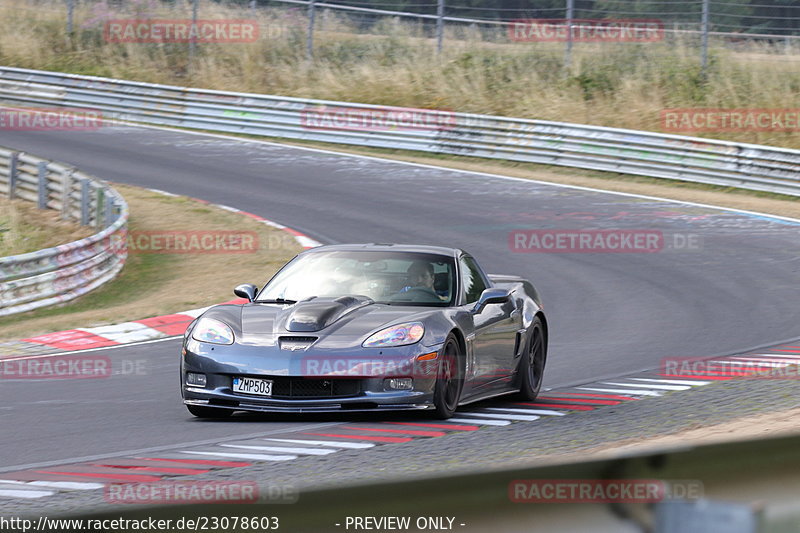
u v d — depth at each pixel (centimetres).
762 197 8300
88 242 5591
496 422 2491
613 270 5691
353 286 2736
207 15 12900
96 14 13062
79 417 2591
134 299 5391
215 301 4959
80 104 11050
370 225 6919
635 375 3281
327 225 6931
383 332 2450
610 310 4706
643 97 10600
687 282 5372
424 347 2438
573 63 11231
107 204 6425
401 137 9825
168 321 4472
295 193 7969
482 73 11362
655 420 2472
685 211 7469
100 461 2050
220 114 10544
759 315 4531
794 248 6303
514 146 9369
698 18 13112
